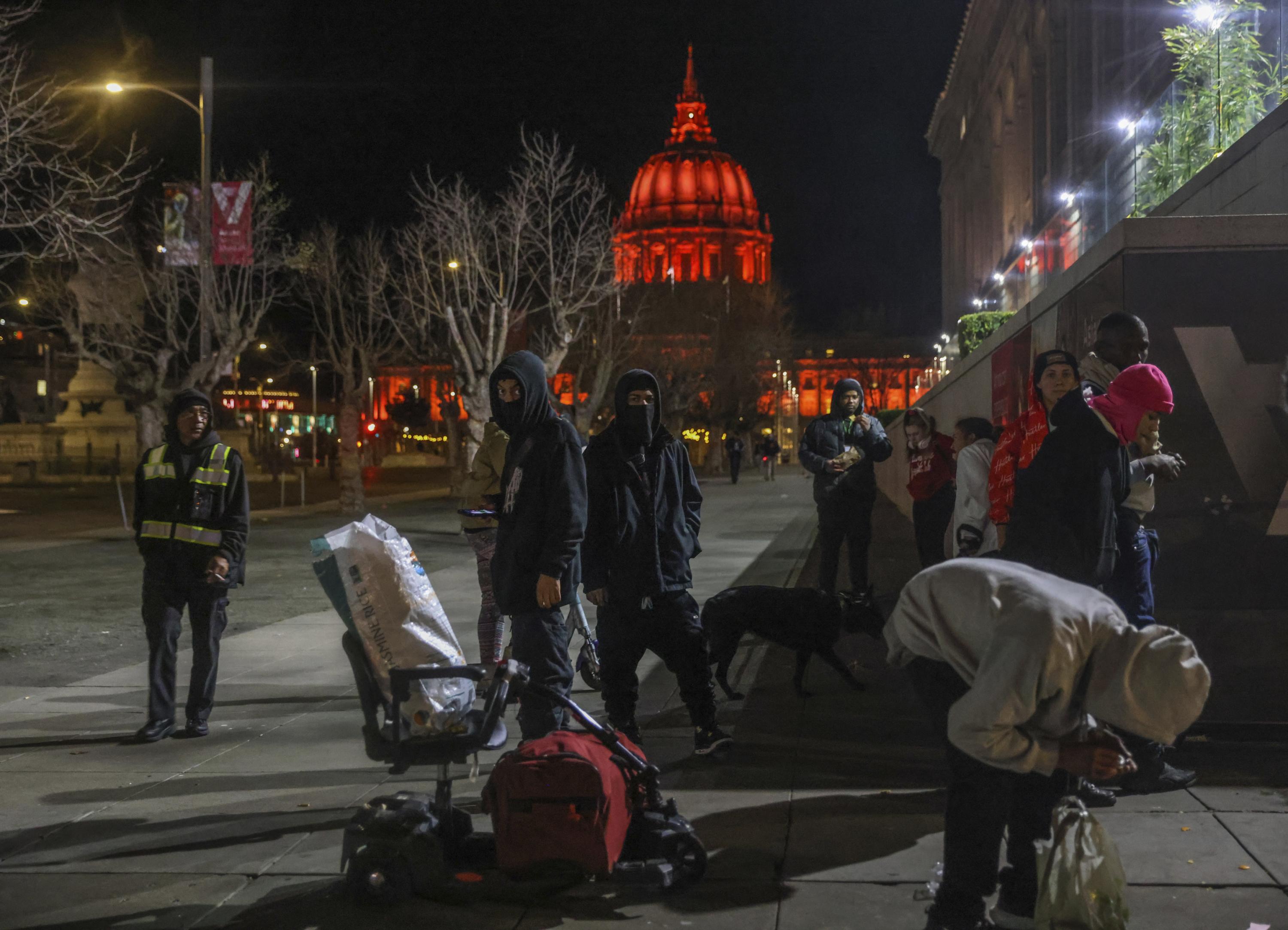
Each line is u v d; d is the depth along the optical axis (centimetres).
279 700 773
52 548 1995
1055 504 469
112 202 2759
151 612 667
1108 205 2272
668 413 5612
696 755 593
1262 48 1320
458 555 1861
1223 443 595
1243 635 593
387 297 3494
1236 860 434
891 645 380
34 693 806
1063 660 320
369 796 545
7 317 3706
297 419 9156
